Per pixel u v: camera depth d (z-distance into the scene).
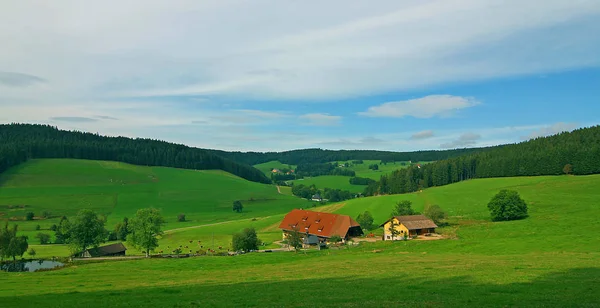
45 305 34.84
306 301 32.88
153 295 38.19
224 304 33.00
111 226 178.25
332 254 82.06
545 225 98.25
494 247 74.75
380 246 90.81
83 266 79.31
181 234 155.25
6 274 62.41
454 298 31.97
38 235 146.75
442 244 83.88
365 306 30.09
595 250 64.12
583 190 150.38
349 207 173.62
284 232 135.88
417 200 170.88
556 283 36.31
